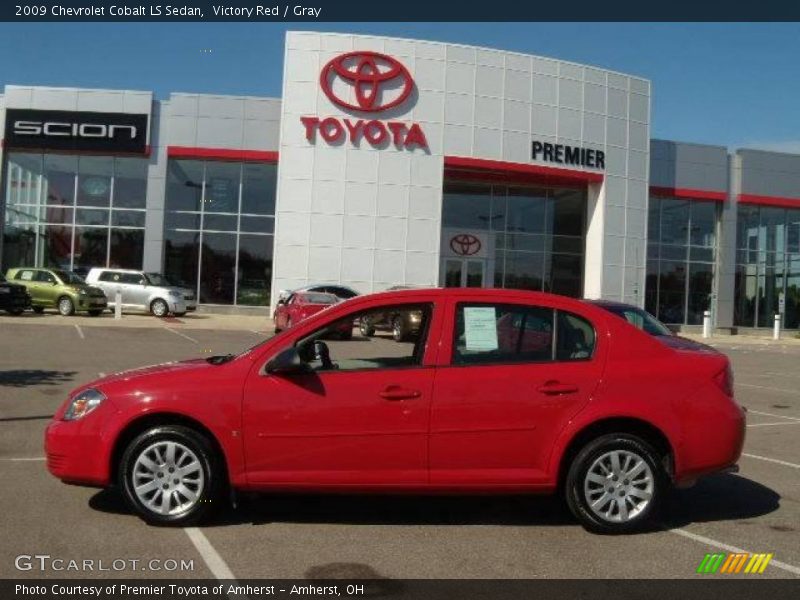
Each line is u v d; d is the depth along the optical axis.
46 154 32.75
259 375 5.57
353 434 5.48
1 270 32.44
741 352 26.20
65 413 5.72
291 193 29.66
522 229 34.56
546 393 5.59
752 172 37.84
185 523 5.59
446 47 30.39
